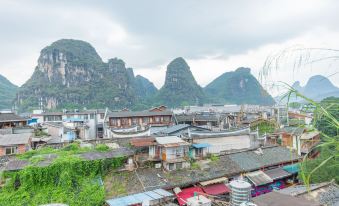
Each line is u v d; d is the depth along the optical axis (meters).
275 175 28.69
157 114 60.62
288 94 3.11
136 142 27.66
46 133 47.59
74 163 23.22
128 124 58.25
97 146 28.86
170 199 21.84
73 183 22.50
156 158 27.02
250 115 67.62
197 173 26.28
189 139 30.34
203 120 59.97
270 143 39.75
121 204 19.45
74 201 20.53
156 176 25.12
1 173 22.11
